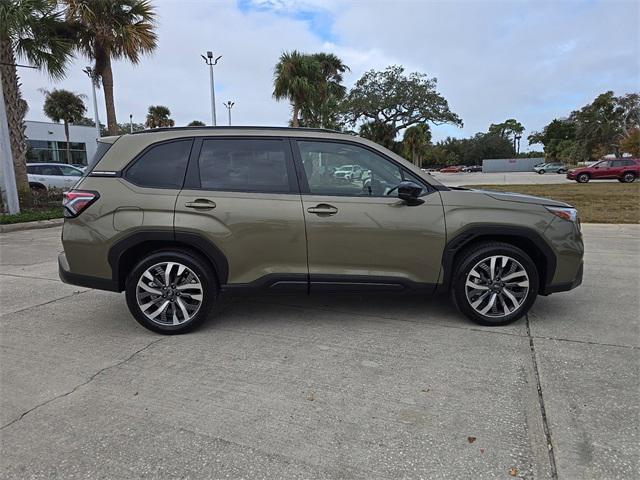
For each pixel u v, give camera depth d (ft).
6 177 37.83
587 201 51.88
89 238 12.56
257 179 12.88
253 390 9.81
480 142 329.11
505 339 12.38
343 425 8.50
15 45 40.06
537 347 11.84
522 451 7.69
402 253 12.84
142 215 12.48
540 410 8.89
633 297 16.22
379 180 13.07
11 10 36.01
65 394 9.71
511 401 9.25
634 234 30.50
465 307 13.20
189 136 13.07
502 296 13.16
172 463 7.47
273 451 7.77
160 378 10.39
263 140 13.06
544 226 12.84
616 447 7.75
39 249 26.89
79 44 48.26
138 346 12.19
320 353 11.64
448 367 10.77
